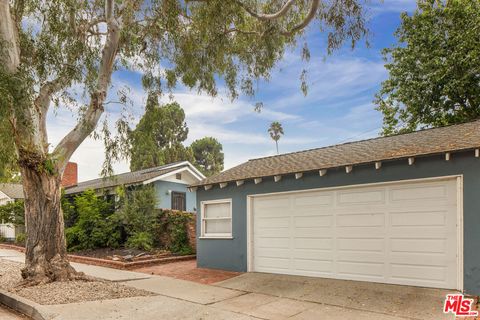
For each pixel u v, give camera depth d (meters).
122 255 13.85
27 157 8.86
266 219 10.97
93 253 14.93
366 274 8.84
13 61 8.41
